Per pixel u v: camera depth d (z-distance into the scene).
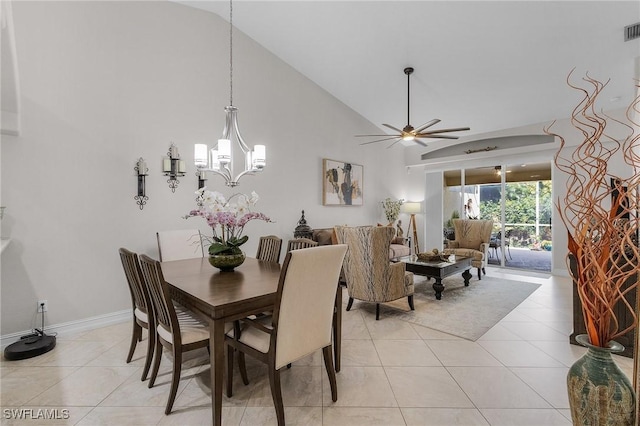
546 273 5.75
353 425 1.74
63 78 2.99
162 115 3.65
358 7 3.67
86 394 2.04
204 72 4.04
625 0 2.99
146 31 3.53
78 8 3.08
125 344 2.81
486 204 6.57
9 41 2.20
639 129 3.09
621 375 1.08
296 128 5.24
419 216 7.70
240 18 4.19
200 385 2.15
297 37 4.43
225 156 2.79
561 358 2.52
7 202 2.72
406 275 3.60
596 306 1.13
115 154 3.30
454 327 3.17
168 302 1.79
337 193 5.93
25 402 1.95
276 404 1.66
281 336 1.68
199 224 3.96
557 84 4.50
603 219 1.10
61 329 2.99
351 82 5.38
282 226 5.01
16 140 2.76
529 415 1.82
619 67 3.92
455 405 1.92
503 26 3.57
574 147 5.32
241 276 2.33
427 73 4.71
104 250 3.24
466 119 5.91
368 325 3.25
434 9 3.50
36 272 2.87
